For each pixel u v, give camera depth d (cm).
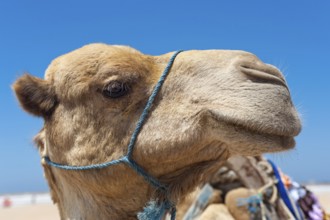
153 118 94
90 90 96
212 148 92
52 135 100
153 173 96
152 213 96
